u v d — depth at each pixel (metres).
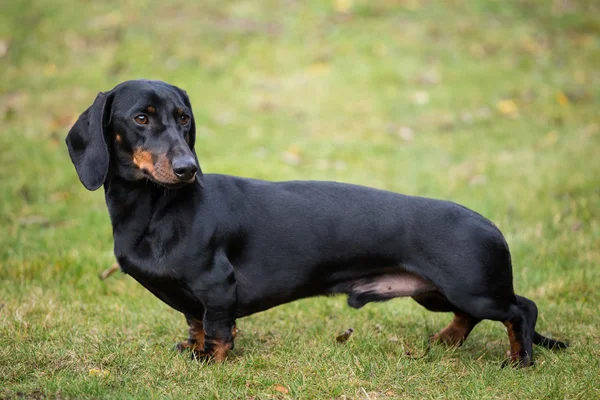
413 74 14.53
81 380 4.73
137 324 6.05
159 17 16.70
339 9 17.03
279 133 12.20
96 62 14.89
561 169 10.43
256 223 5.20
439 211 5.20
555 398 4.64
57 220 8.87
